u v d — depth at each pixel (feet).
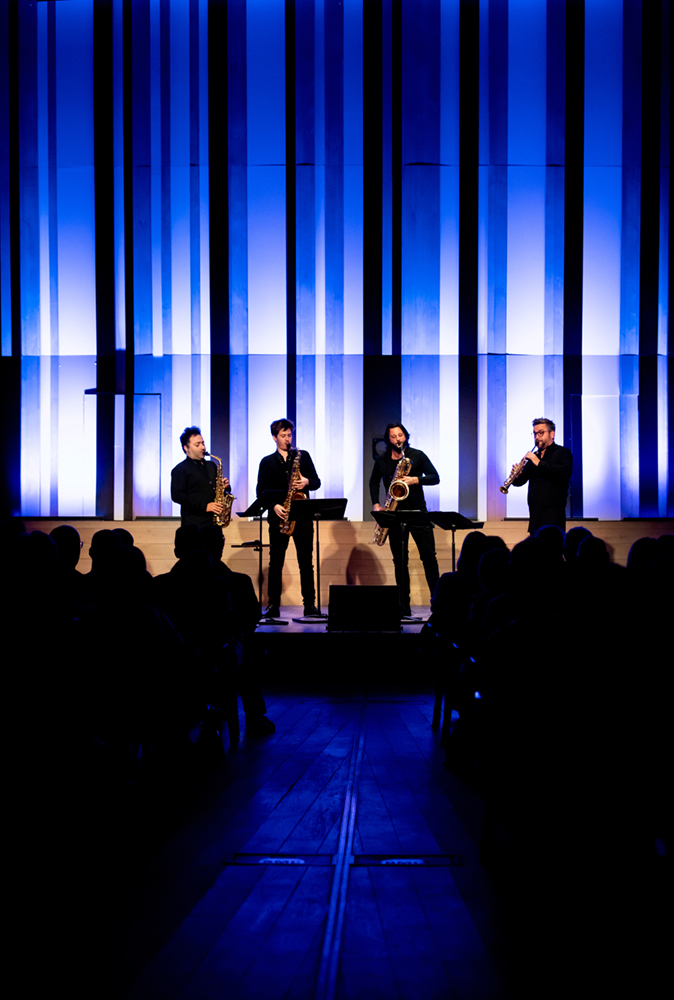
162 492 27.14
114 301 27.53
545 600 8.53
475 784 12.26
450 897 8.46
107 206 27.35
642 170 26.91
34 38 27.48
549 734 8.22
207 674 12.63
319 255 27.27
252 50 27.20
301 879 8.91
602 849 7.67
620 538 26.00
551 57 26.96
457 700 13.01
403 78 26.94
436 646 14.51
